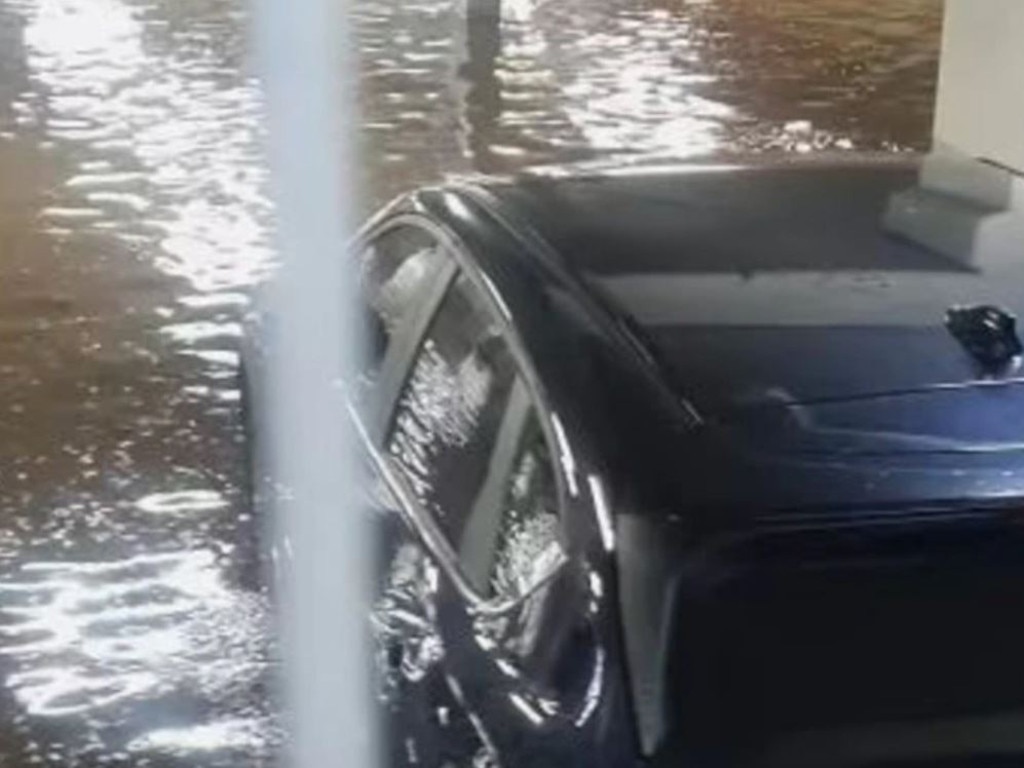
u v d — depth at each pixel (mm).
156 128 12820
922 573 3029
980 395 3332
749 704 3000
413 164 11930
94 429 7832
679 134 12938
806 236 3930
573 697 3162
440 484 3992
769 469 3164
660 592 3055
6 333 8922
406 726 3795
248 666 5973
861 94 14180
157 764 5465
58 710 5746
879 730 3006
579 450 3338
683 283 3713
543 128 13062
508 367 3750
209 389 8289
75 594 6469
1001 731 3031
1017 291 3680
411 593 3928
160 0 17344
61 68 14594
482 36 16219
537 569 3383
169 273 9836
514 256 3992
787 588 3020
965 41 9398
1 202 11078
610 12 17578
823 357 3441
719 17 17328
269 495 5297
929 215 4062
